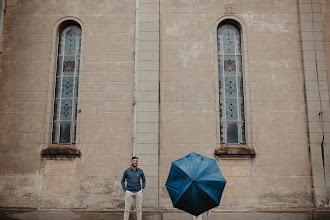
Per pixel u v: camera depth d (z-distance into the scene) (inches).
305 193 296.7
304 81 317.7
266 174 300.4
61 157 303.1
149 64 317.4
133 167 266.5
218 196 190.2
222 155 302.7
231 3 333.4
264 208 293.6
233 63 330.3
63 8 333.1
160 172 299.1
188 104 312.7
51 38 327.3
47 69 321.1
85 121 310.2
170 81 317.1
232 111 320.5
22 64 322.0
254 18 330.3
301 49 324.5
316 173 297.9
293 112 312.5
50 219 290.4
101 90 316.2
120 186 297.4
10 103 314.5
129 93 315.3
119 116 310.8
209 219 290.0
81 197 295.6
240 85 325.4
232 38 335.9
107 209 292.8
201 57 322.3
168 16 330.6
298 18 331.0
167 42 325.1
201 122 309.4
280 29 328.2
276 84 317.7
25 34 327.9
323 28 327.9
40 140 307.0
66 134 316.5
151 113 307.6
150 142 301.3
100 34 327.3
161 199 293.7
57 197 296.0
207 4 333.1
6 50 324.5
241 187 297.6
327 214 289.1
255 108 312.7
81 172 300.4
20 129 309.3
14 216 291.3
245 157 303.4
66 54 333.1
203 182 188.2
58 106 322.3
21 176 300.2
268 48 324.2
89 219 289.9
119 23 329.4
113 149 304.5
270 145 305.7
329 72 318.7
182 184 190.7
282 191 297.0
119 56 322.7
